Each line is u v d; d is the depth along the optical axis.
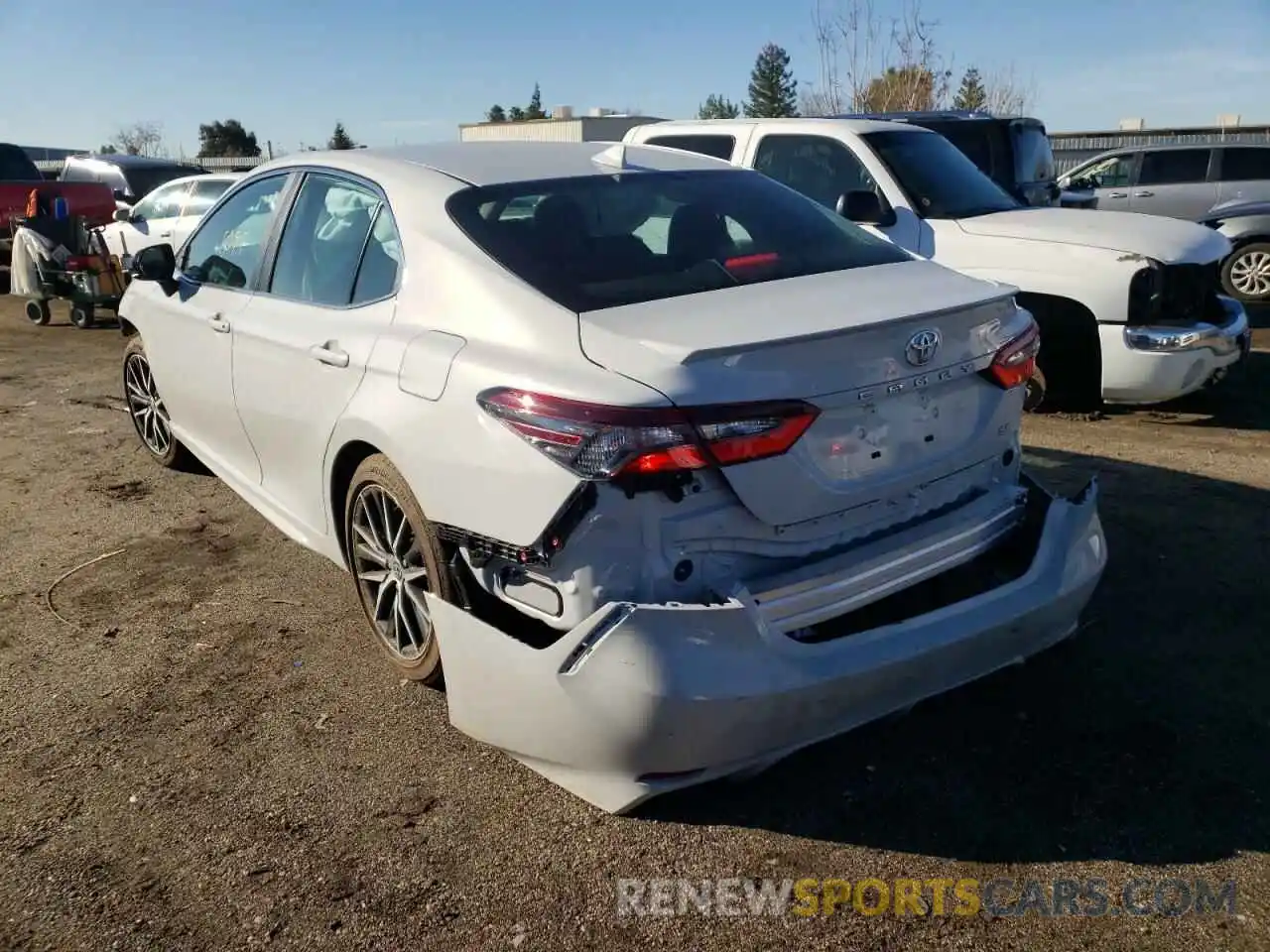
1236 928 2.39
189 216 12.65
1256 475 5.42
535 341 2.79
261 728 3.29
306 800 2.92
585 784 2.63
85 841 2.77
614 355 2.62
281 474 4.05
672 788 2.59
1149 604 3.94
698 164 3.94
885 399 2.80
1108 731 3.14
